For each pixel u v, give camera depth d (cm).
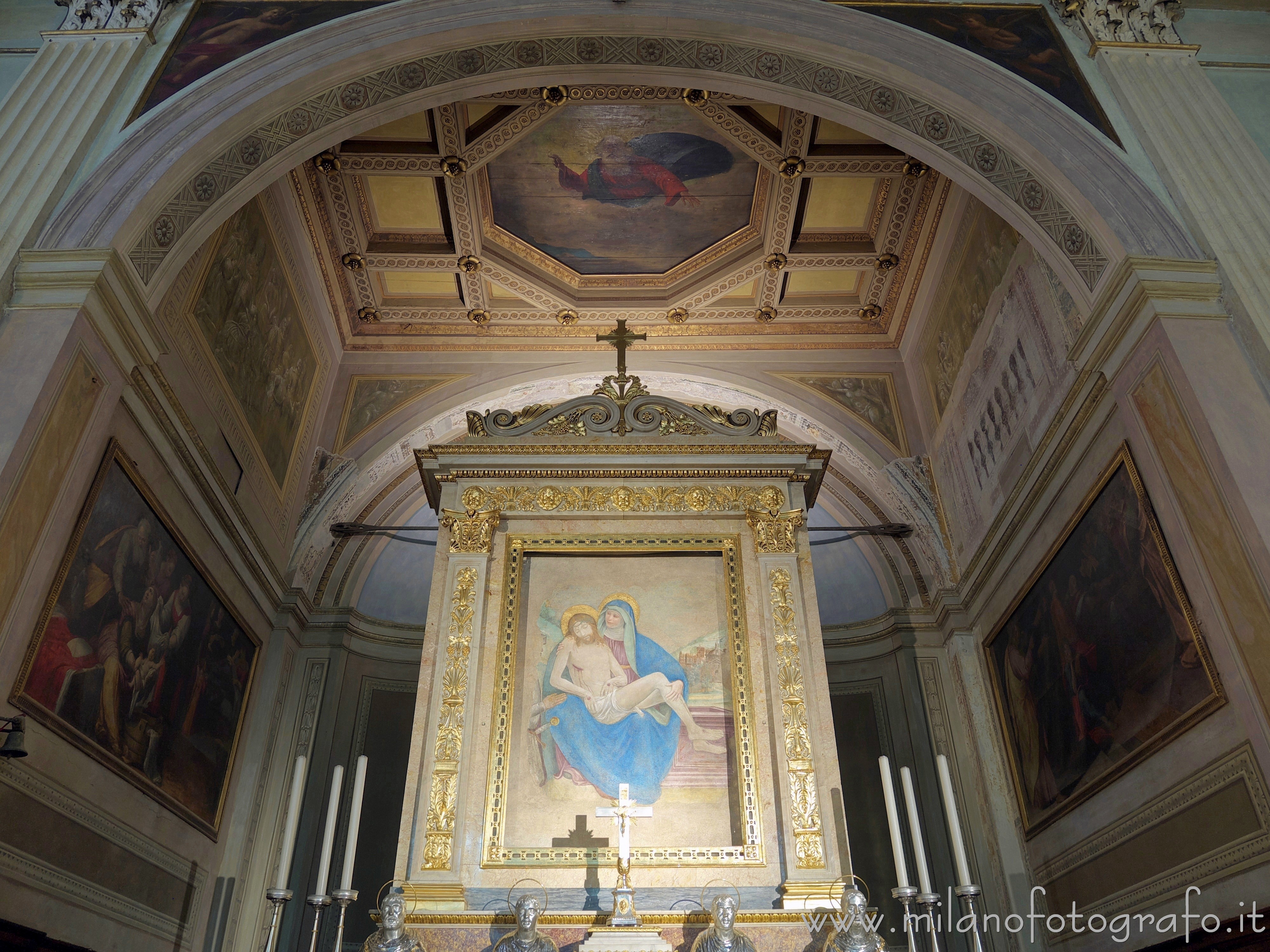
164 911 736
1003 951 845
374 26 721
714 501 673
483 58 745
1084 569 721
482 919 505
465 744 573
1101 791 700
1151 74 706
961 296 993
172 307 732
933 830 952
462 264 1085
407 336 1169
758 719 593
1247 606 496
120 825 657
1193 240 610
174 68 690
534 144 977
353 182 996
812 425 1134
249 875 886
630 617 637
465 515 663
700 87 779
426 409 1116
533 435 717
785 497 675
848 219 1070
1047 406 790
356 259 1070
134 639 668
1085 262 648
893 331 1174
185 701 766
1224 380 545
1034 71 717
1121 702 664
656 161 1001
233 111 660
